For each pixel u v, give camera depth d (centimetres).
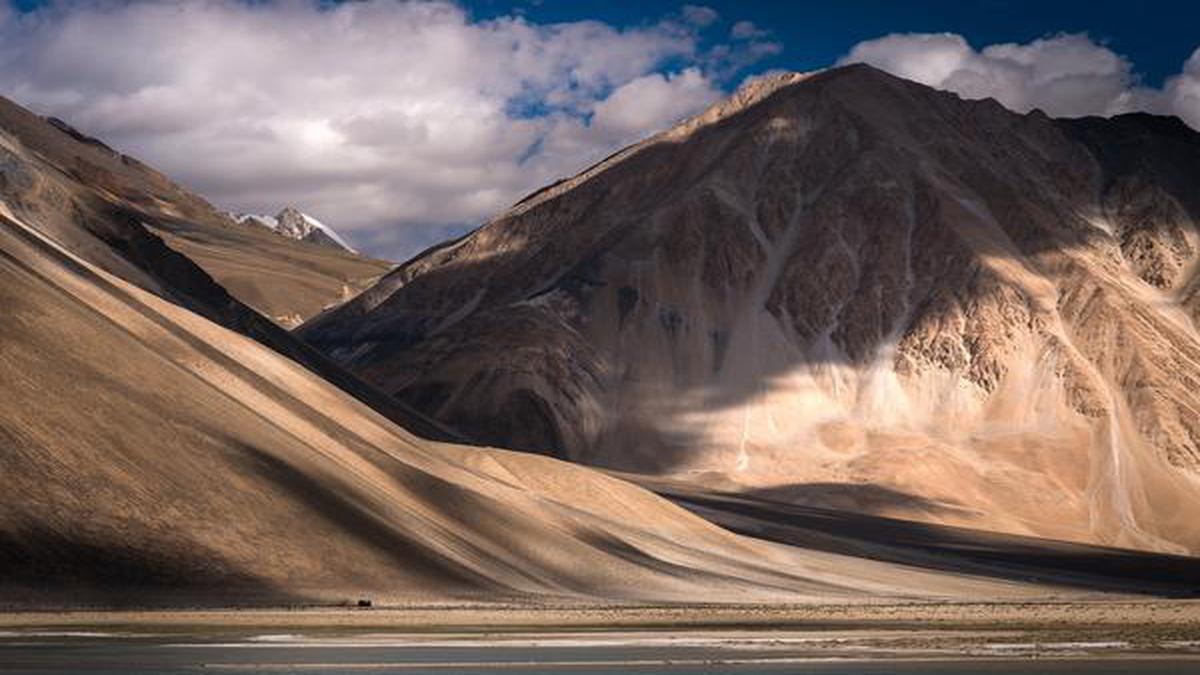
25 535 8475
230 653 5766
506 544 12000
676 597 12112
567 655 5844
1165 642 6519
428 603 9612
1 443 8912
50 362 9825
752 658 5725
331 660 5556
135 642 6256
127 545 8831
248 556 9312
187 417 10331
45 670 5056
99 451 9344
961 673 5141
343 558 9800
